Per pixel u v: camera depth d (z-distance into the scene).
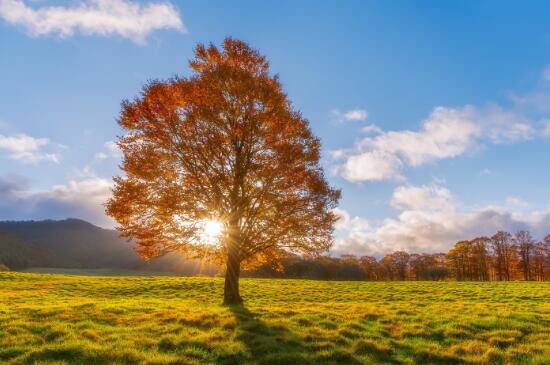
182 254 24.39
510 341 15.51
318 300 36.78
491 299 36.91
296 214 23.06
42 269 154.75
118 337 15.30
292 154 22.50
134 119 22.08
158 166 22.09
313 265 106.31
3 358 12.98
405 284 56.03
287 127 23.53
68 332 15.65
